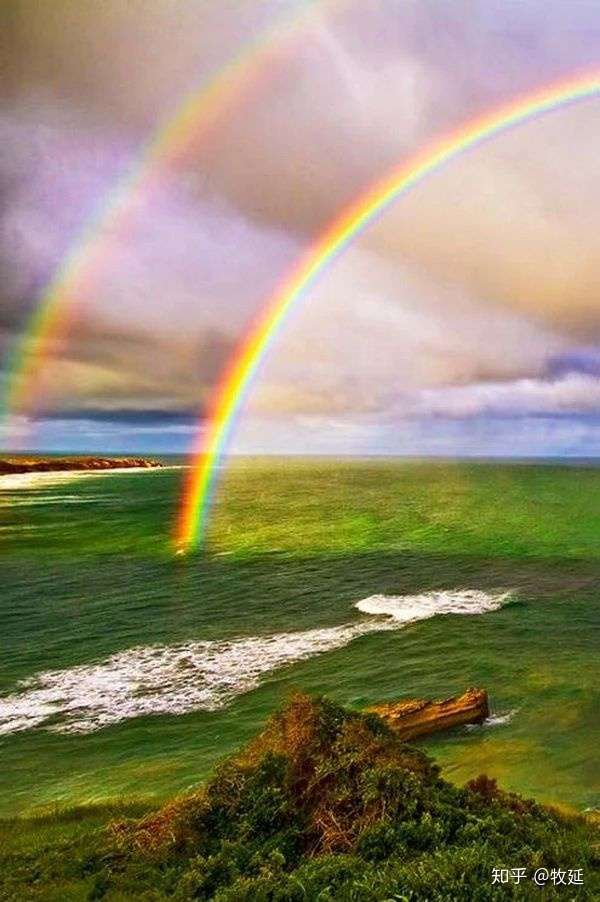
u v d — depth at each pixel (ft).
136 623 141.59
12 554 243.60
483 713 81.41
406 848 32.45
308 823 36.35
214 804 39.01
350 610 150.92
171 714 86.94
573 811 56.49
